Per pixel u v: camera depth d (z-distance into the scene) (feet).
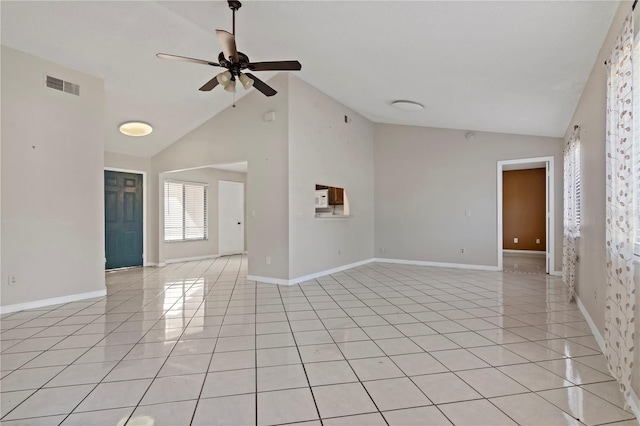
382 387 7.00
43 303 13.12
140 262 22.99
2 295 12.14
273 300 13.97
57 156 13.56
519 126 18.08
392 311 12.38
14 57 12.38
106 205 21.27
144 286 16.75
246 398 6.59
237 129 18.51
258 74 16.53
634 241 5.98
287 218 16.67
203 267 22.67
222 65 10.41
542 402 6.43
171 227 24.68
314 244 18.53
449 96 14.89
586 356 8.48
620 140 6.36
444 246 22.58
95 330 10.44
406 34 9.94
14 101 12.37
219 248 28.32
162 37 12.98
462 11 8.18
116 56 13.76
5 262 12.21
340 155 20.79
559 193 19.30
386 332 10.21
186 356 8.52
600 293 9.12
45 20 11.48
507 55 9.99
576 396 6.64
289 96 16.56
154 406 6.32
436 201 22.84
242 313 12.17
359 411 6.16
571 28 8.07
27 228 12.74
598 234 9.30
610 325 7.16
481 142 21.42
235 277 18.99
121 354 8.64
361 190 23.22
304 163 17.66
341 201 21.80
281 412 6.13
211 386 7.04
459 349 8.93
